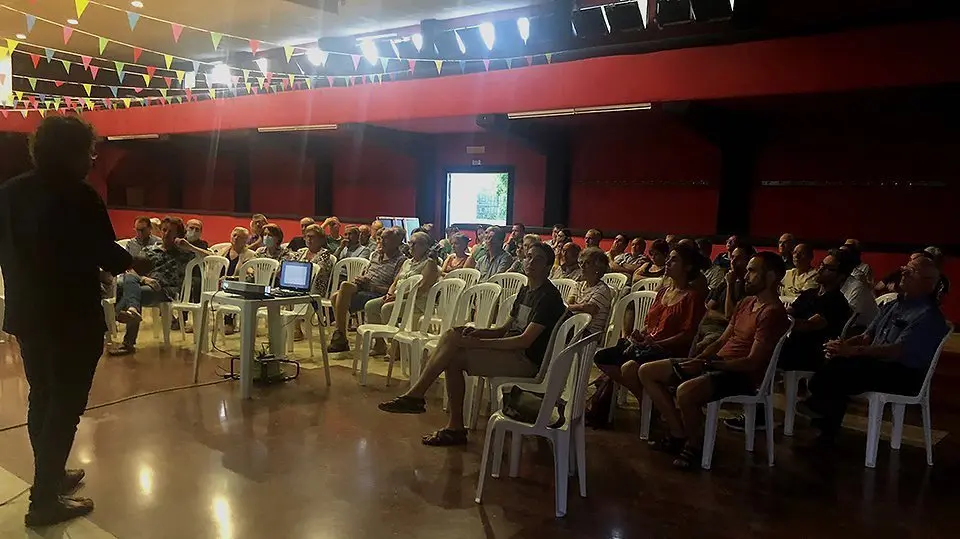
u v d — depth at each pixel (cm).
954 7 532
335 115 984
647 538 272
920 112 710
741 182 828
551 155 978
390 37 1131
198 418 401
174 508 285
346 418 411
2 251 257
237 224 1313
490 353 368
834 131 784
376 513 286
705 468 350
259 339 632
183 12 1123
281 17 1151
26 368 266
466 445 372
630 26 852
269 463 336
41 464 265
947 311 670
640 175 935
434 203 1151
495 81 816
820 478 342
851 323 465
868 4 582
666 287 432
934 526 291
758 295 367
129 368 510
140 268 297
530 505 299
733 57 639
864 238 772
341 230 1179
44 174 257
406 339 468
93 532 263
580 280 530
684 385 346
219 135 1195
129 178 1609
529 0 1031
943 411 470
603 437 396
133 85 1555
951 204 712
